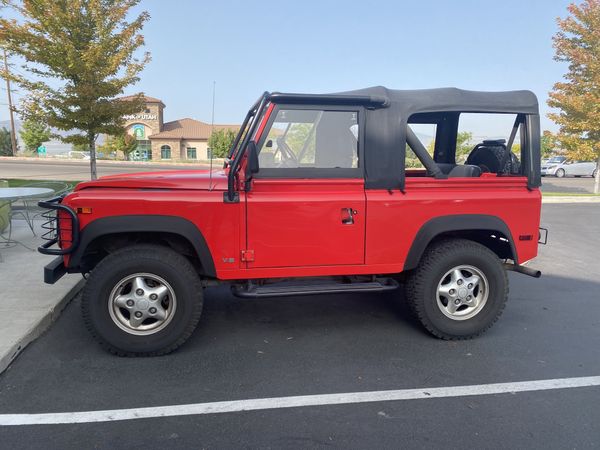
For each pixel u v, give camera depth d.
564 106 15.23
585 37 14.42
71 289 5.00
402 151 3.95
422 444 2.69
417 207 4.00
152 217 3.64
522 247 4.24
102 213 3.60
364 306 5.11
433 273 4.08
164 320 3.77
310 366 3.66
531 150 4.16
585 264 7.23
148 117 51.59
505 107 4.07
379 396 3.21
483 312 4.21
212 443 2.68
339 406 3.08
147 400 3.12
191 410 3.00
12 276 5.43
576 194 17.22
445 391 3.29
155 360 3.72
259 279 4.16
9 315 4.25
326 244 3.91
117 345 3.70
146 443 2.67
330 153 3.91
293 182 3.83
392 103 3.91
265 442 2.69
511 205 4.15
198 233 3.70
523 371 3.61
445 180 4.07
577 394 3.27
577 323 4.68
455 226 4.05
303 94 3.71
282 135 3.80
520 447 2.66
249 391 3.25
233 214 3.73
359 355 3.87
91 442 2.67
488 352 3.96
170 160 48.09
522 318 4.81
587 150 15.27
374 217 3.95
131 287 3.76
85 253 3.84
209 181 3.81
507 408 3.08
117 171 24.88
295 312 4.89
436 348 4.03
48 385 3.29
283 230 3.82
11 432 2.74
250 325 4.52
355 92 4.06
